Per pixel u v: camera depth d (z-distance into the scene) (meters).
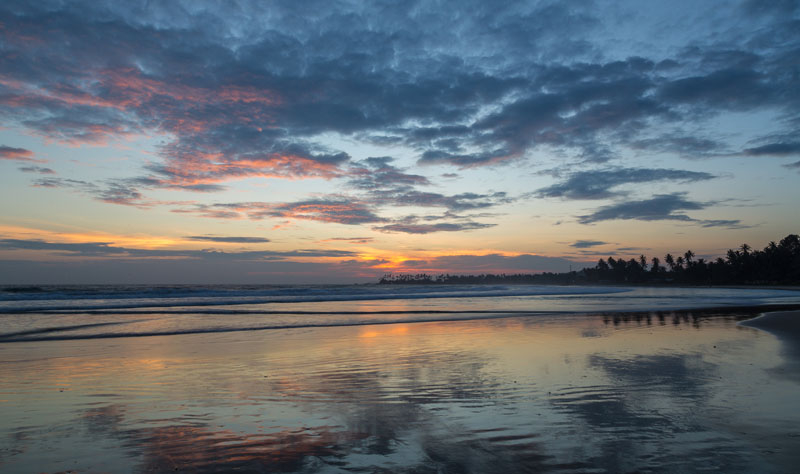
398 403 6.11
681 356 9.45
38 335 13.57
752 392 6.45
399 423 5.27
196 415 5.63
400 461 4.14
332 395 6.56
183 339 12.86
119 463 4.14
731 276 144.38
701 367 8.27
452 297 43.72
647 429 4.95
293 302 32.59
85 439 4.78
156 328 15.56
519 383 7.16
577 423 5.17
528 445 4.52
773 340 11.85
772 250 132.00
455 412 5.67
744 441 4.56
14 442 4.68
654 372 7.86
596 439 4.66
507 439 4.70
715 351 10.07
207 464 4.12
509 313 22.52
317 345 11.62
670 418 5.31
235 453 4.38
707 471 3.85
